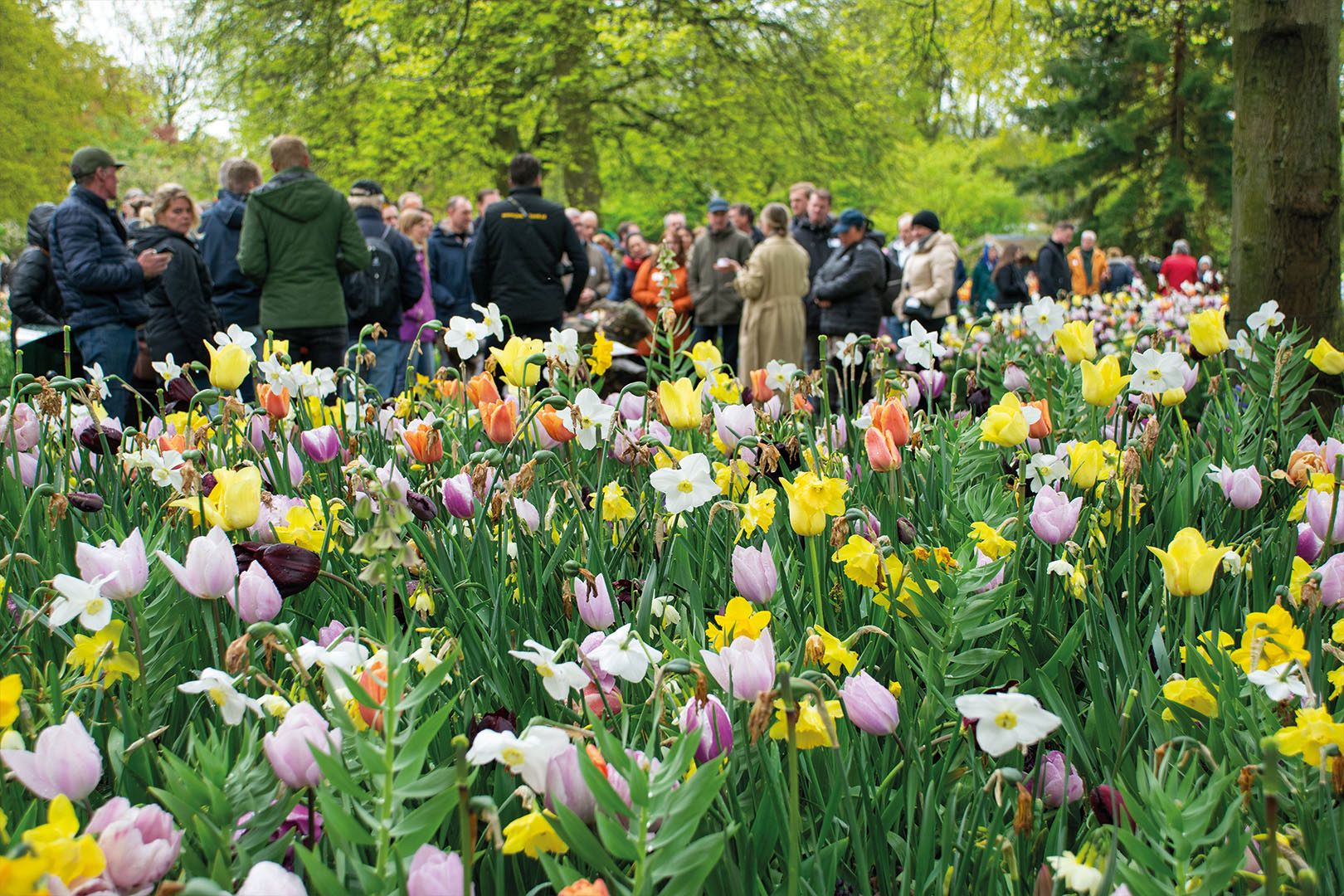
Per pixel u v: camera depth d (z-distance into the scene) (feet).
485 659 6.77
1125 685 6.66
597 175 83.41
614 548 8.81
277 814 4.84
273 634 5.32
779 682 4.55
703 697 5.21
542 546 8.29
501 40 72.79
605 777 4.35
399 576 7.35
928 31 38.50
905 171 96.07
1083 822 5.77
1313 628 6.16
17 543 7.88
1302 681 5.61
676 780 4.55
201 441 10.50
